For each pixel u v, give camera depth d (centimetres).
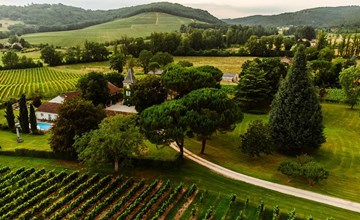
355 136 7519
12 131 8475
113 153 5547
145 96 8294
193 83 8225
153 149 6575
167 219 4500
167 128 5581
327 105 9962
